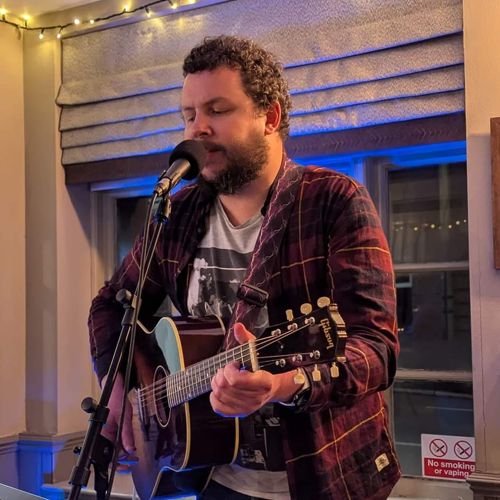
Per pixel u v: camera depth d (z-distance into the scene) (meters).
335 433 1.25
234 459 1.36
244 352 1.11
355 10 2.38
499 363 2.03
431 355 2.57
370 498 1.27
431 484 2.38
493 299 2.05
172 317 1.49
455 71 2.21
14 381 3.00
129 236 3.19
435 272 2.55
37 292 3.04
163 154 2.80
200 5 2.68
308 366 1.08
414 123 2.30
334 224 1.28
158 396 1.47
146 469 1.55
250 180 1.39
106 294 1.74
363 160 2.54
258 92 1.37
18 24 3.07
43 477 2.95
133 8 2.82
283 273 1.32
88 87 2.94
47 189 3.03
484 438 2.04
